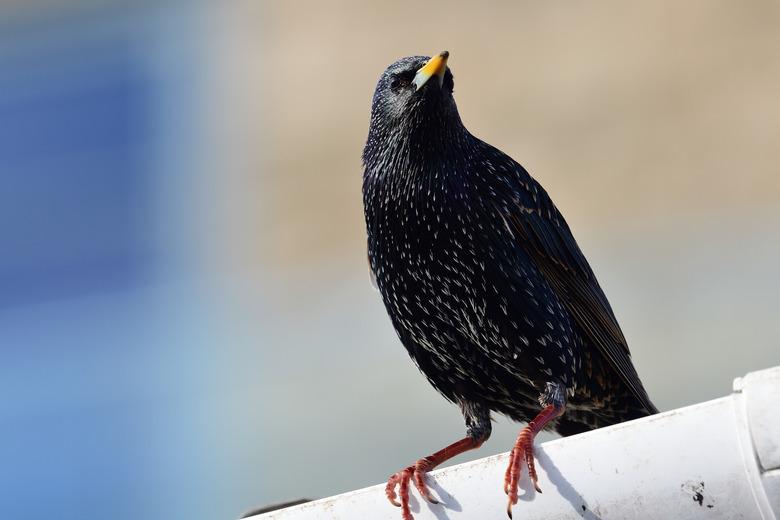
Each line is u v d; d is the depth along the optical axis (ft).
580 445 15.53
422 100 24.56
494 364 25.12
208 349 44.80
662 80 41.98
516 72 43.93
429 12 46.21
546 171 42.11
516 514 15.93
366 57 46.98
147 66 52.90
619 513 15.08
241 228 46.78
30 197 53.83
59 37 55.11
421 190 24.57
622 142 41.57
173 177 50.37
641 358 37.17
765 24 41.50
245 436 41.55
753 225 38.68
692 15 42.39
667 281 38.42
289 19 49.11
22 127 55.21
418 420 38.24
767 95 40.68
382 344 40.55
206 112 50.08
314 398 40.60
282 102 47.93
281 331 43.14
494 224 24.94
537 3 44.55
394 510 16.87
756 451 14.08
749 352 36.27
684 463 14.67
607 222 40.50
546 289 24.99
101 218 52.24
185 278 47.67
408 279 24.99
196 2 52.49
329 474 38.70
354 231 44.34
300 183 46.09
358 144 45.85
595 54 43.09
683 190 40.19
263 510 19.67
